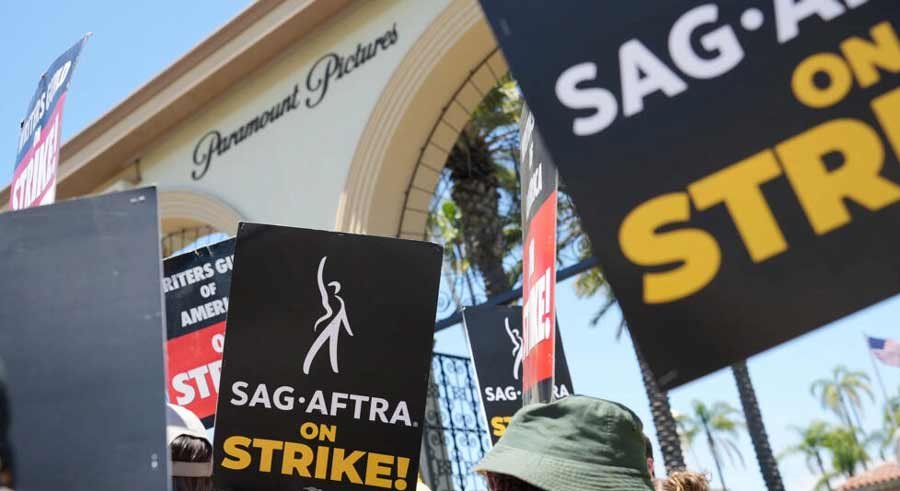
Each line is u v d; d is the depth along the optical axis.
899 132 1.25
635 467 1.92
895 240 1.23
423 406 2.41
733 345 1.26
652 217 1.31
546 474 1.87
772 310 1.25
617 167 1.33
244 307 2.43
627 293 1.30
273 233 2.46
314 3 9.80
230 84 10.68
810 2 1.32
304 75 10.12
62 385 1.56
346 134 9.51
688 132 1.33
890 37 1.28
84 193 11.85
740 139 1.31
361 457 2.39
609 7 1.39
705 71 1.34
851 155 1.27
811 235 1.26
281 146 10.08
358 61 9.65
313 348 2.42
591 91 1.37
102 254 1.64
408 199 9.27
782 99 1.31
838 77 1.29
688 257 1.29
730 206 1.29
